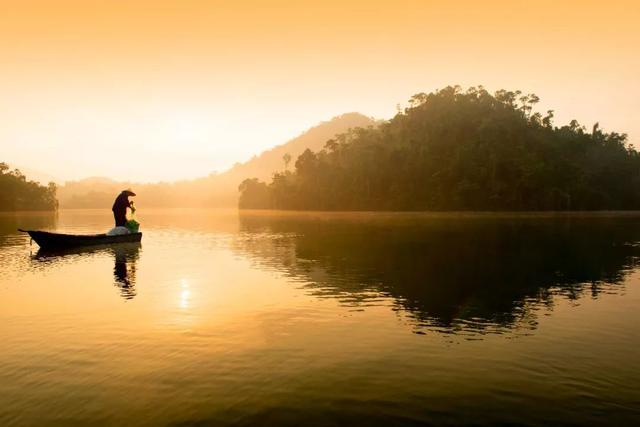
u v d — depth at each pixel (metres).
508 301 17.23
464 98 175.88
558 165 126.31
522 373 10.27
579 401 8.94
